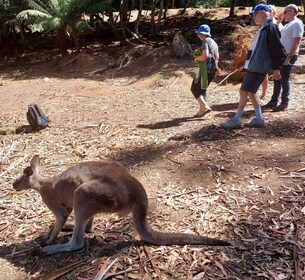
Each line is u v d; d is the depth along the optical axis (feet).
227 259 11.68
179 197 15.34
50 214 14.96
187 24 57.21
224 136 20.84
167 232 13.20
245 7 63.62
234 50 39.40
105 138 22.40
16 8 48.47
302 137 19.99
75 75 40.93
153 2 51.70
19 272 11.94
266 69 20.59
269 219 13.61
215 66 24.34
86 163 12.29
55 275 11.50
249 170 16.97
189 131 22.26
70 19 44.98
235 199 14.94
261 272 11.16
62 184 12.20
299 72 33.96
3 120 27.81
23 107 31.17
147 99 30.63
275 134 20.62
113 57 44.47
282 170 16.78
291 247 12.14
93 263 11.89
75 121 26.18
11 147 21.85
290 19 23.41
